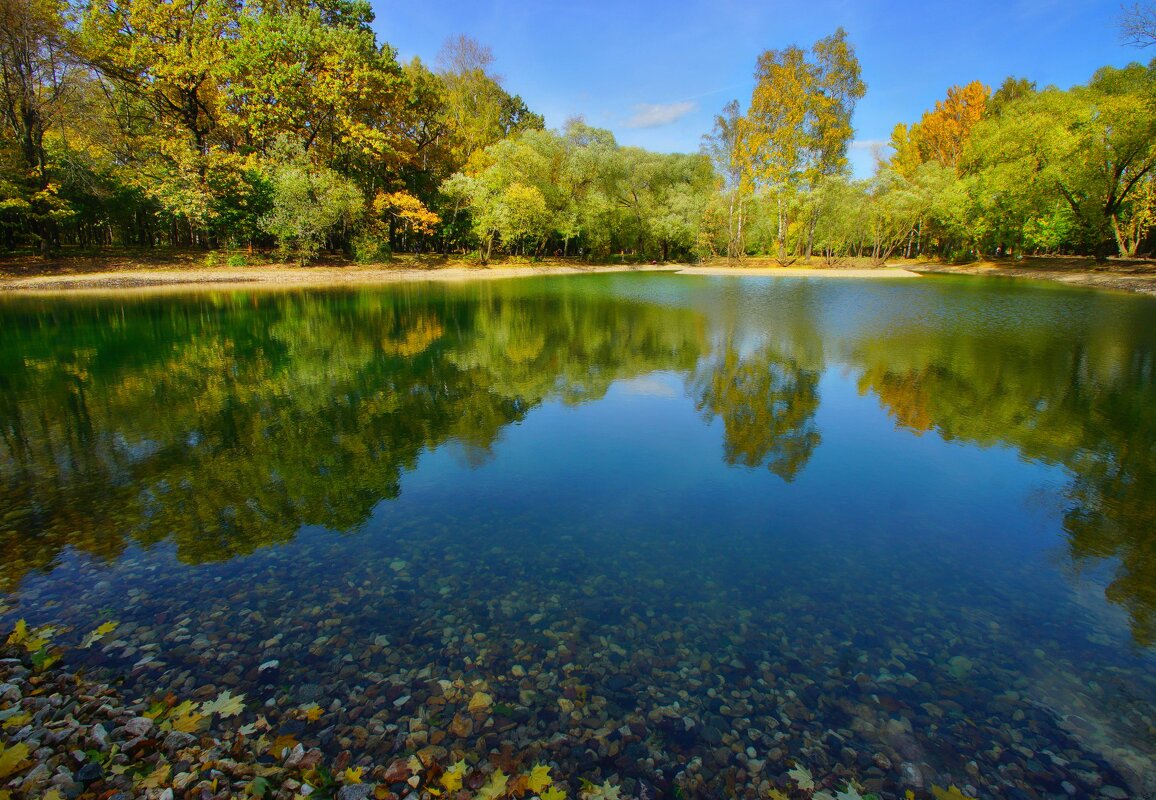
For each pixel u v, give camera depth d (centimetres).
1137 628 459
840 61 5253
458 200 5188
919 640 439
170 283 3525
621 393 1228
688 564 548
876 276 4641
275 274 3919
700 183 6419
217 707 353
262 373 1402
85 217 3859
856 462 830
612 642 426
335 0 4541
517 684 378
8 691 364
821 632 447
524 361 1560
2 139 3125
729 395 1207
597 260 6606
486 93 6031
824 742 338
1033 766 326
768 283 4112
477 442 912
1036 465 816
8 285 2984
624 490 726
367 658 402
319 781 299
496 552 565
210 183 3844
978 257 5362
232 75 3919
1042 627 458
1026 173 3981
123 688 370
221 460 832
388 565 538
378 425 1000
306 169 4134
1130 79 3522
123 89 4031
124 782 297
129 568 530
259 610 462
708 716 355
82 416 1047
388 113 4800
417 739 329
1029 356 1543
